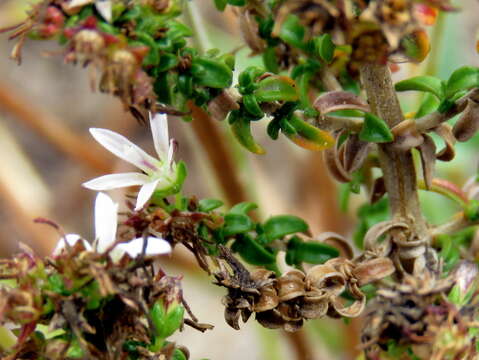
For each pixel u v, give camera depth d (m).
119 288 0.17
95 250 0.17
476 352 0.18
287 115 0.18
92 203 0.36
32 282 0.17
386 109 0.18
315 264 0.20
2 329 0.23
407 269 0.19
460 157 0.27
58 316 0.17
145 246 0.17
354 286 0.18
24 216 0.30
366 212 0.22
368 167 0.20
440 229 0.19
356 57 0.16
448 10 0.16
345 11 0.16
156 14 0.17
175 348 0.18
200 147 0.25
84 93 0.41
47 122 0.30
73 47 0.16
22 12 0.29
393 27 0.16
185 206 0.19
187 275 0.29
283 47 0.20
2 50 0.42
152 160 0.18
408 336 0.17
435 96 0.19
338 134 0.19
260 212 0.26
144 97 0.16
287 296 0.18
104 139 0.18
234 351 0.34
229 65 0.18
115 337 0.17
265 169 0.37
